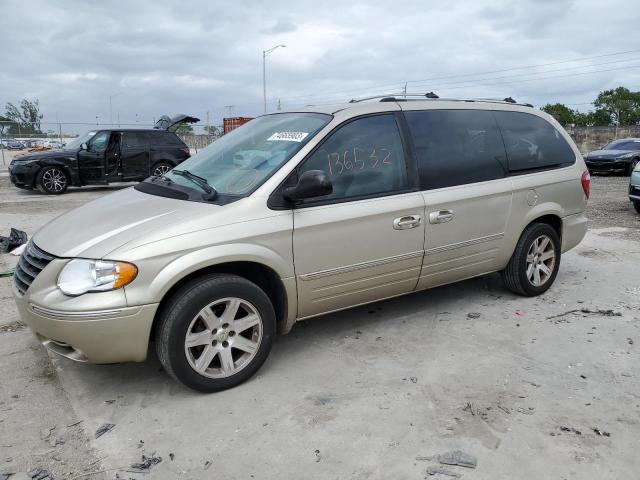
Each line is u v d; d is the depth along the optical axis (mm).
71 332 3082
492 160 4672
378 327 4477
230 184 3713
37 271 3309
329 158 3828
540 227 5000
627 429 3031
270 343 3623
